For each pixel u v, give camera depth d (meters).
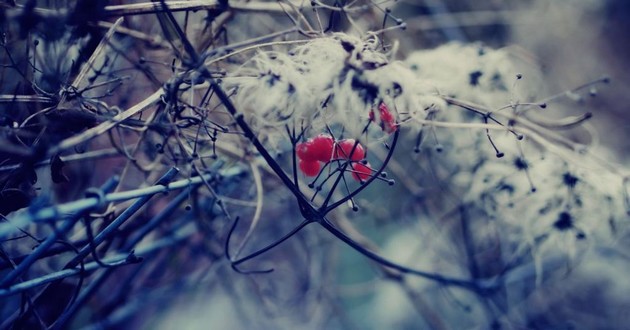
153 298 0.55
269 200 0.56
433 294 0.69
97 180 0.53
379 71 0.35
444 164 0.56
